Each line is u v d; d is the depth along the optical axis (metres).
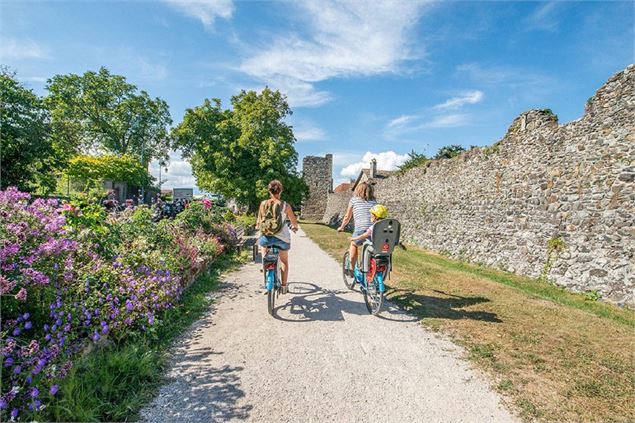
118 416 2.49
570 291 9.05
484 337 4.17
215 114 29.44
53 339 2.76
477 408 2.73
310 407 2.71
